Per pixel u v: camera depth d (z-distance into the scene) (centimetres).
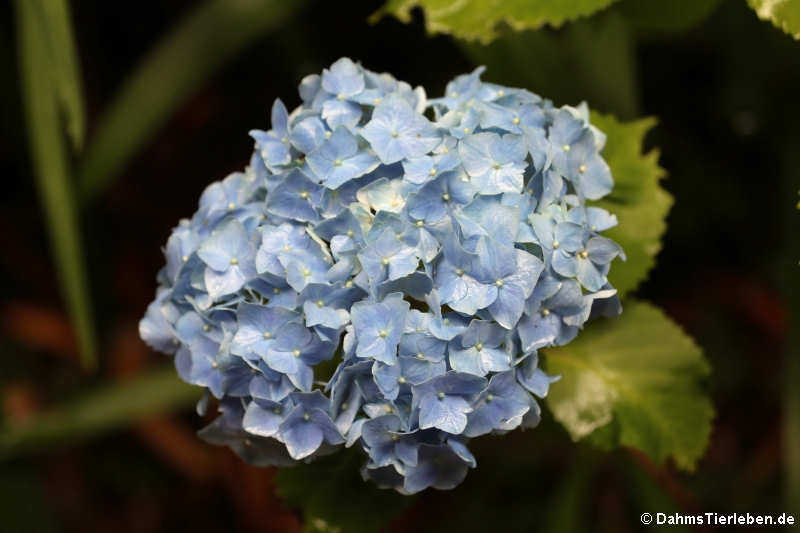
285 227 76
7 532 112
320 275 75
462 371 73
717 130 112
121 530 125
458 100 79
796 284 98
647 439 82
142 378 108
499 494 110
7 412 122
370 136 75
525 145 75
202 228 79
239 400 78
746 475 109
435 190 75
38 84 89
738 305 115
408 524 115
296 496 83
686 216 111
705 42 106
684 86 113
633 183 84
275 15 103
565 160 78
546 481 109
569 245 75
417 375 73
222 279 77
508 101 78
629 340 83
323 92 79
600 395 82
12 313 132
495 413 75
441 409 74
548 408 83
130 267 132
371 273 74
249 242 77
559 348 83
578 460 101
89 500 126
